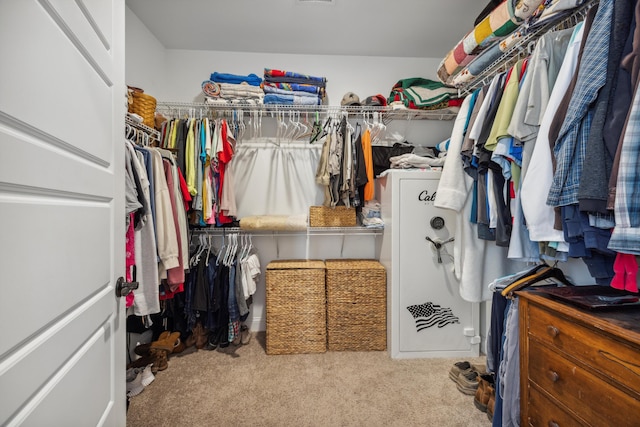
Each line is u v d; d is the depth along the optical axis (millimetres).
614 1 704
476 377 1514
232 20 1918
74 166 629
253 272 2000
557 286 1080
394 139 2416
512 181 1131
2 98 439
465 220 1457
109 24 810
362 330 1925
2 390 435
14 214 465
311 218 2094
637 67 634
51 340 555
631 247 628
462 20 1938
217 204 1923
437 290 1841
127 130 1463
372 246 2379
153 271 1350
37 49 517
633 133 624
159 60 2156
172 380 1593
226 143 1892
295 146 2332
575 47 852
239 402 1411
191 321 1897
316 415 1327
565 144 777
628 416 649
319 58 2355
